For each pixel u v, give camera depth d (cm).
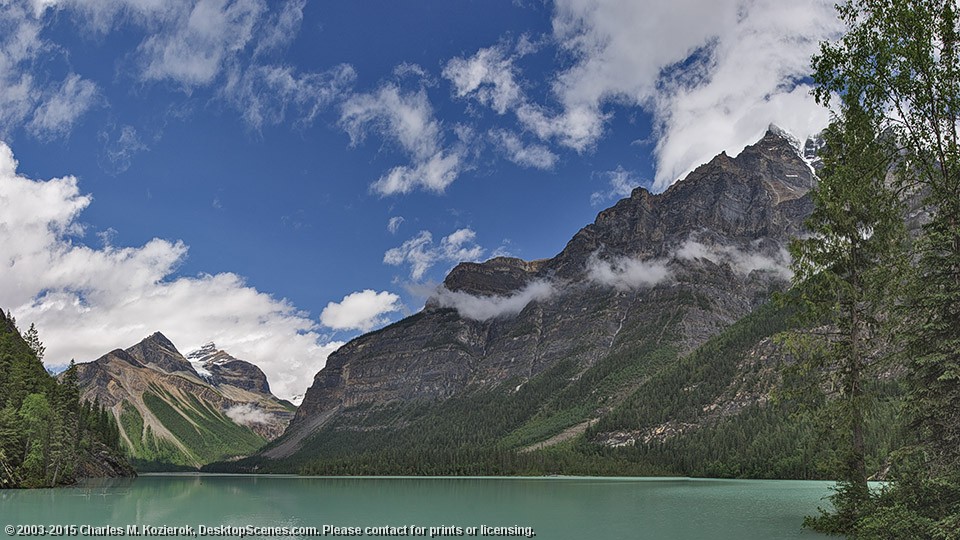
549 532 6694
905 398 3722
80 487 15300
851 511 4325
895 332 3972
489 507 10269
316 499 12812
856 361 4462
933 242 3591
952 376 3391
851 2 3784
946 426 3569
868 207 4522
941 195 3619
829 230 4703
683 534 6009
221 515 9112
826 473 4578
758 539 5200
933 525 3288
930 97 3612
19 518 8344
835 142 4581
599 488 16488
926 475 3603
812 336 4672
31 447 14562
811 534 5209
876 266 4425
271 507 10562
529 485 18862
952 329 3584
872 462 4397
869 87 3822
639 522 7356
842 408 4459
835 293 4578
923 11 3572
